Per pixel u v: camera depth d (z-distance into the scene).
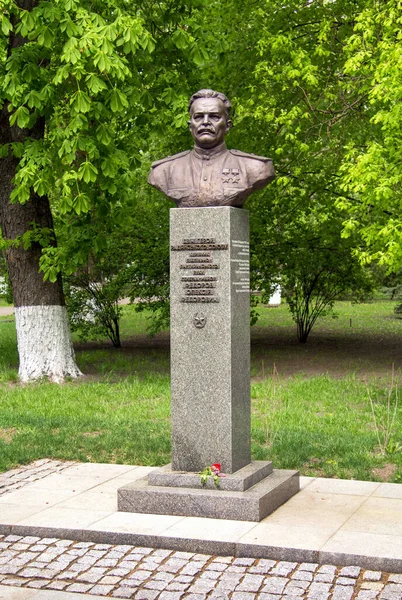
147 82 13.57
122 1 12.37
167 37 13.60
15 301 14.19
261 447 8.61
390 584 5.06
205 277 6.66
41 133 13.99
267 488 6.45
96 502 6.81
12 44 13.29
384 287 23.84
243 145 15.54
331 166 15.03
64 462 8.45
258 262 17.22
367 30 11.44
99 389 12.80
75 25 11.44
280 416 10.31
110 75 11.98
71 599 5.03
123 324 25.09
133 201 13.29
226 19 15.34
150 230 16.77
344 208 11.66
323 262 17.67
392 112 10.45
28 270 13.99
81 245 13.03
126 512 6.49
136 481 6.80
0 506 6.73
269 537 5.73
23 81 11.95
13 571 5.48
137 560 5.60
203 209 6.67
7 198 13.90
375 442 8.83
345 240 16.56
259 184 6.78
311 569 5.33
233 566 5.44
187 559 5.59
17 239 13.45
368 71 12.01
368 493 6.97
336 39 14.75
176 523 6.14
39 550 5.86
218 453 6.62
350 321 24.02
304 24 15.30
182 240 6.72
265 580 5.18
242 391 6.84
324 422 9.97
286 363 15.88
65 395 12.28
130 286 17.59
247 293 6.95
